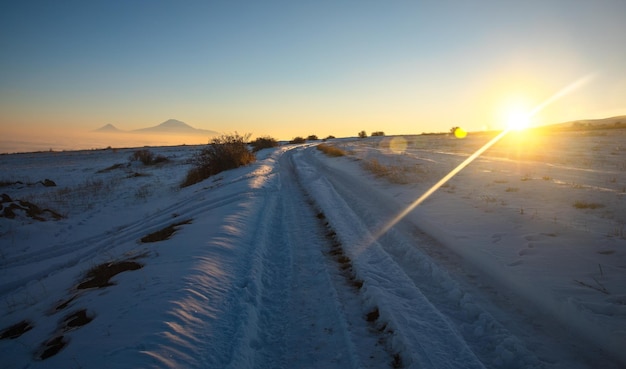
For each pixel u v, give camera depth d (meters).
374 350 3.97
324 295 5.38
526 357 3.54
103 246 9.79
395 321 4.29
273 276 6.17
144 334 3.79
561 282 4.85
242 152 24.61
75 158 53.34
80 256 9.26
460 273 5.62
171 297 4.64
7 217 12.24
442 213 9.22
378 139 75.25
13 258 9.59
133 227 11.35
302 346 4.18
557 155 21.80
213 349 3.75
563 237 6.50
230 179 17.75
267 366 3.85
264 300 5.31
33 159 52.59
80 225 12.68
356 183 15.93
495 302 4.67
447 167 18.23
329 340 4.25
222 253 6.50
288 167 26.30
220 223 8.60
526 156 22.00
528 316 4.29
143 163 36.62
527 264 5.55
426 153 28.89
